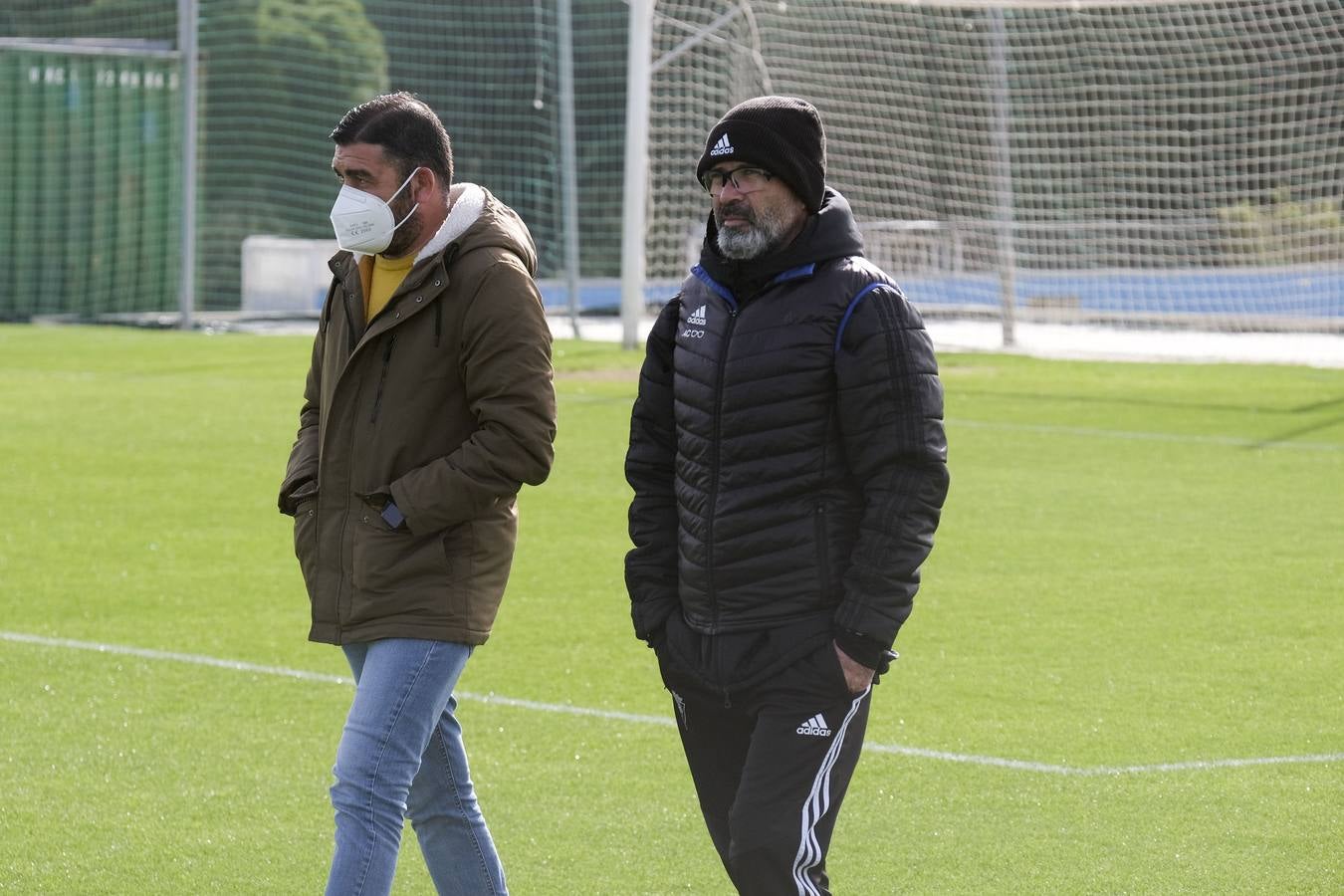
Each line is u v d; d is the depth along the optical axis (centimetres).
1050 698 2400
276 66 12069
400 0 12494
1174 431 5438
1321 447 5075
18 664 2553
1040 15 10138
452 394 1402
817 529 1314
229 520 3812
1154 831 1852
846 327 1298
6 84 10175
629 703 2373
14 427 5309
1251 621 2875
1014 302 9519
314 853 1781
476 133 12669
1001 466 4688
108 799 1942
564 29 8819
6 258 10312
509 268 1387
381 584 1382
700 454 1346
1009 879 1716
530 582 3180
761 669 1319
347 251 1415
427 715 1378
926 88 9850
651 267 9325
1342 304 9762
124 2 12450
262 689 2430
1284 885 1689
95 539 3575
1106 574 3266
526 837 1838
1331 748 2161
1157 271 10106
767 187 1309
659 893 1681
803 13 9488
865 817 1903
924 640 2739
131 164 10506
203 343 8525
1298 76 8788
